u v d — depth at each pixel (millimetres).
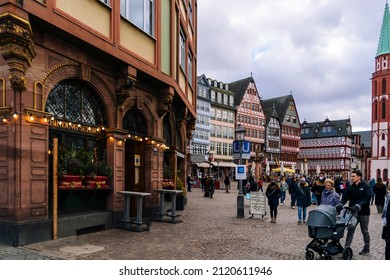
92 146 10477
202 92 62344
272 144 79500
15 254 6961
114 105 11016
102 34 9977
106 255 7320
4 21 7441
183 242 8836
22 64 7750
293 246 8797
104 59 10500
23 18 7609
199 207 17875
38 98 8281
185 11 18141
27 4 7691
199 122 61125
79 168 9398
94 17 9766
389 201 6590
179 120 17391
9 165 7750
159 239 9148
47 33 8594
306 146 101688
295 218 14555
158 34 12836
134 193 10164
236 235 10078
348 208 7641
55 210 8531
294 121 87125
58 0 8570
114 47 10297
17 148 7719
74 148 9766
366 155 113688
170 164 16656
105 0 10344
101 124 10656
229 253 7855
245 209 17281
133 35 11531
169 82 13523
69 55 9250
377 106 83062
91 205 10250
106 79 10672
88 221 9641
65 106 9492
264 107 88500
